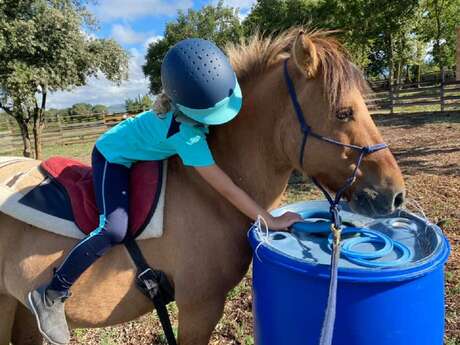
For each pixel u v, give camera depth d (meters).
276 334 1.48
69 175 1.88
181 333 1.81
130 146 1.71
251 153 1.74
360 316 1.30
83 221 1.69
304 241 1.56
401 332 1.32
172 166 1.77
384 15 18.83
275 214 1.84
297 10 22.59
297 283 1.37
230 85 1.54
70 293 1.71
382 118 14.18
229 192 1.60
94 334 2.91
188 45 1.52
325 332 1.22
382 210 1.45
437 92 14.41
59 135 17.19
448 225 4.07
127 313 1.82
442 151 7.72
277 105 1.64
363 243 1.50
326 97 1.46
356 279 1.26
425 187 5.52
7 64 9.39
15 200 1.72
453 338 2.49
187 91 1.49
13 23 9.16
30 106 11.26
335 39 1.62
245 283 3.33
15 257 1.78
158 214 1.66
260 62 1.76
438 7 20.75
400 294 1.29
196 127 1.60
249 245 1.78
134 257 1.68
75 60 10.62
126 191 1.68
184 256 1.68
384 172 1.45
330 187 1.57
